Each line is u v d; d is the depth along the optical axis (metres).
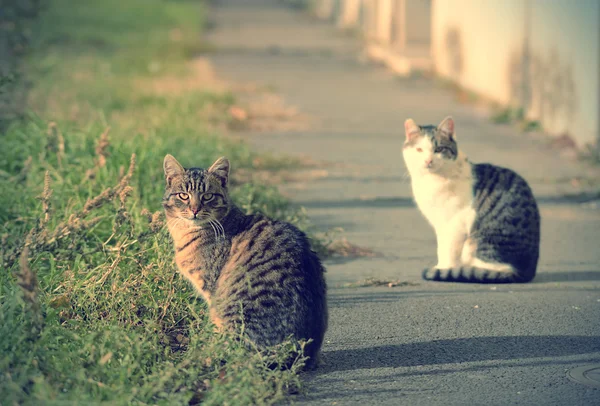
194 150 11.33
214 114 16.41
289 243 5.78
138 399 4.99
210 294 5.95
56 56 22.50
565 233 9.98
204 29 36.69
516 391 5.59
